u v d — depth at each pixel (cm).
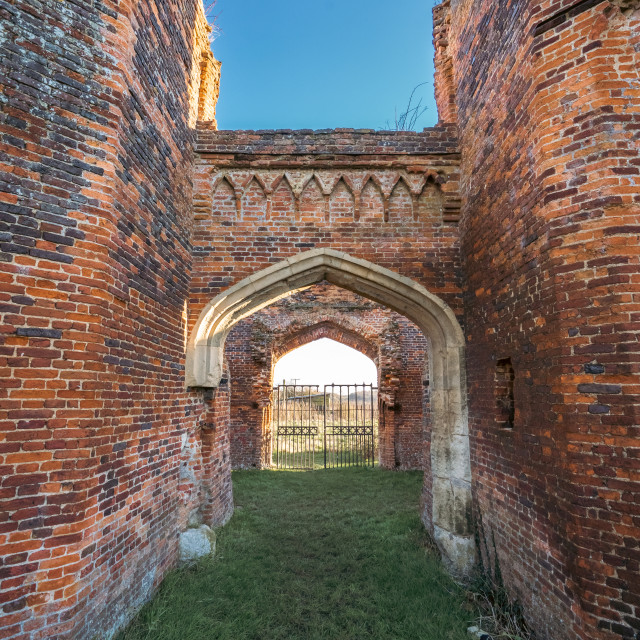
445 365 601
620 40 334
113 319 364
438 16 702
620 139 323
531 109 381
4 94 308
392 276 596
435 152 618
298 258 599
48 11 336
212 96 711
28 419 297
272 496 911
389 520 734
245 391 1280
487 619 418
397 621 424
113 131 359
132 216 404
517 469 416
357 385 1395
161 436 477
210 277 593
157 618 393
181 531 545
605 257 316
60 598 296
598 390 310
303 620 428
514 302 426
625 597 285
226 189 618
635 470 290
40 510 296
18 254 304
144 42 429
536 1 376
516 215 421
